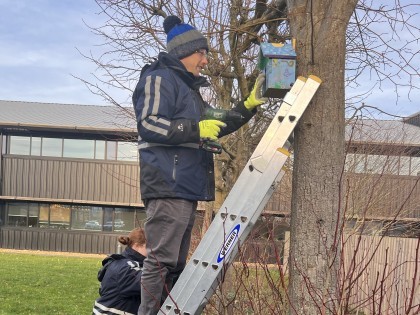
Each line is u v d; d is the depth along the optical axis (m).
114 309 3.43
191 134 2.52
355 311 2.95
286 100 2.55
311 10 2.71
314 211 2.71
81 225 24.42
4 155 23.78
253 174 2.49
